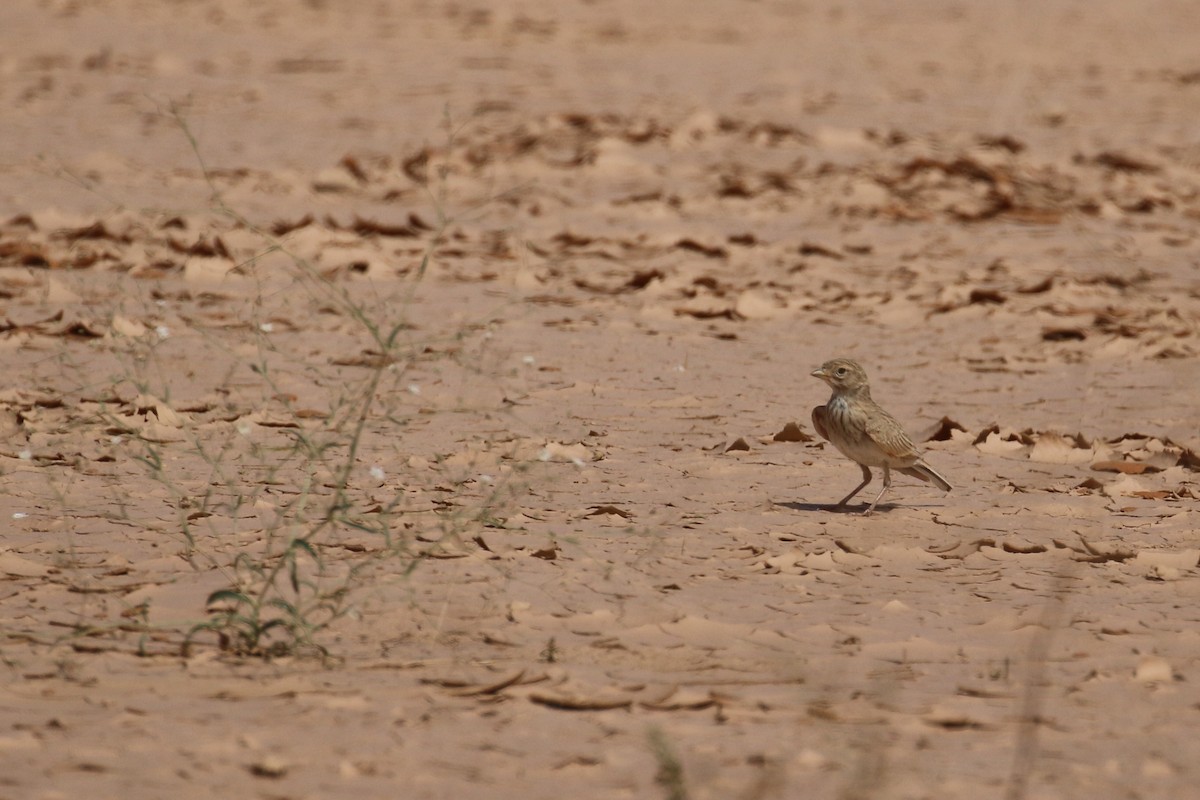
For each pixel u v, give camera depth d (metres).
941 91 64.19
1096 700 10.91
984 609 13.05
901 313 28.61
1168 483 17.98
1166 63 75.94
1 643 11.45
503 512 15.48
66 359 22.00
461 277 30.47
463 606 12.66
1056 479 18.08
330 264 30.50
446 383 22.06
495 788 9.06
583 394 21.80
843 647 11.98
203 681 10.80
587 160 44.91
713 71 66.44
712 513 16.00
